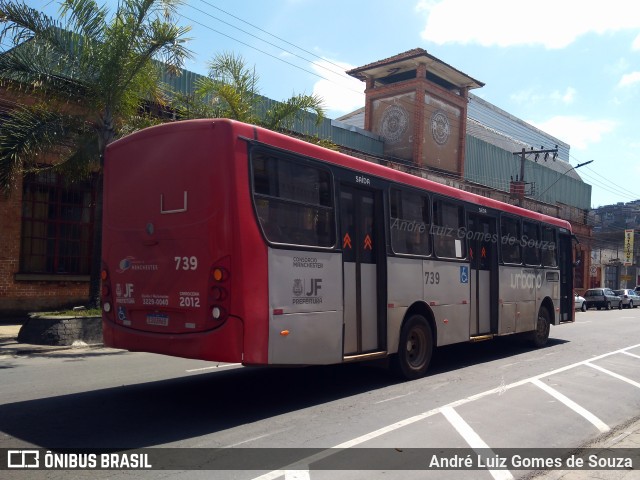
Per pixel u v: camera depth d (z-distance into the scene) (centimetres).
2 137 1249
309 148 748
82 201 1809
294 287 700
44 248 1722
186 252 664
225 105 1628
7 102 1523
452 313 1030
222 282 633
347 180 809
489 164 3675
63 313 1347
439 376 980
